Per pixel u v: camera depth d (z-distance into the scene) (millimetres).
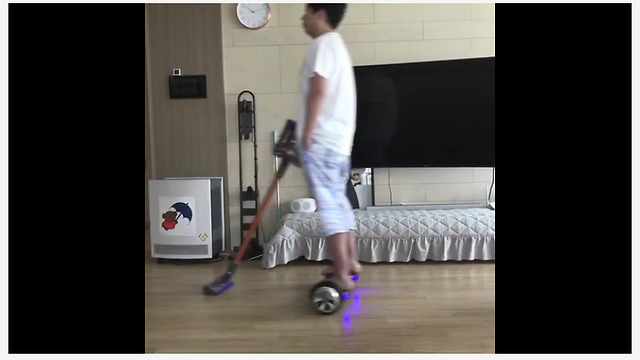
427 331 1792
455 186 3371
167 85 3406
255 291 2361
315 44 1899
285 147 2105
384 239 2850
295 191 3395
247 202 3406
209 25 3363
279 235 2867
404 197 3381
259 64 3361
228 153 3420
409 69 3178
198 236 3006
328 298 1961
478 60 3070
